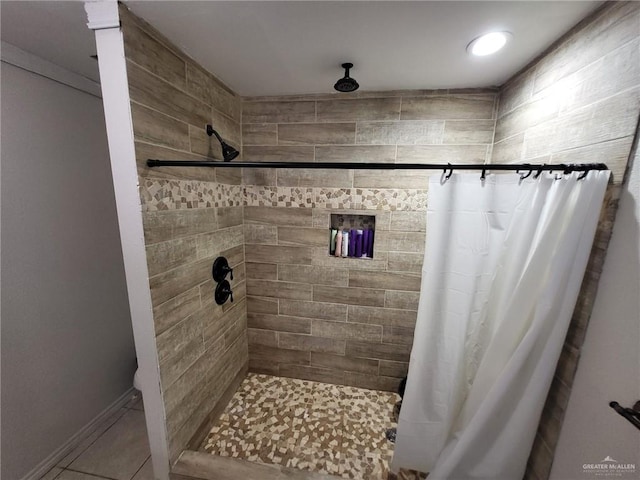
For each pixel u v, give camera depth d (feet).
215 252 4.85
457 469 3.54
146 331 3.48
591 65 2.83
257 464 4.18
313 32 3.28
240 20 3.06
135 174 3.07
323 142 5.33
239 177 5.62
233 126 5.22
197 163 3.18
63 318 4.55
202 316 4.57
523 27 3.10
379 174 5.27
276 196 5.67
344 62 4.00
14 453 3.94
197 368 4.51
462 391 3.93
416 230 5.37
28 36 3.41
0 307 3.73
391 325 5.84
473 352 3.78
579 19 2.94
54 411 4.44
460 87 4.79
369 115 5.12
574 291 2.77
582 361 2.86
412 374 3.74
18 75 3.78
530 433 3.23
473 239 3.26
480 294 3.51
